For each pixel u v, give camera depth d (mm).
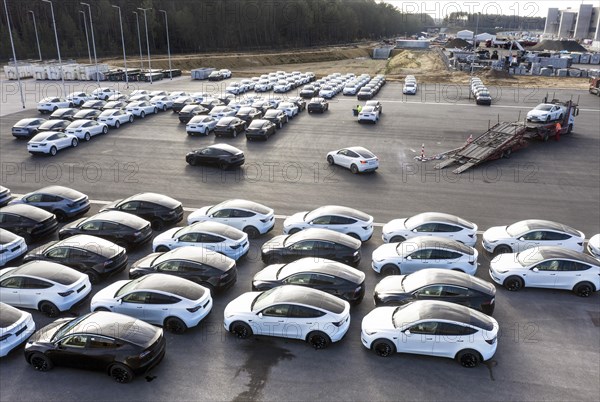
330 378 12539
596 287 16453
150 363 12305
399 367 12992
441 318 13094
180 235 18594
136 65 96500
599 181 28797
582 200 25859
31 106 51469
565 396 12016
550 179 29094
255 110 44031
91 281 16984
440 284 14930
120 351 12094
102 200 25391
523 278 16781
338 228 20094
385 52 139250
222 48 128125
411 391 12094
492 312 15086
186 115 42406
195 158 30906
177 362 13117
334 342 13938
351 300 15414
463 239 19266
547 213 24094
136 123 43312
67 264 16875
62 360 12430
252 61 114062
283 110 45281
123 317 13133
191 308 14141
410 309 13844
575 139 38375
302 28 140750
